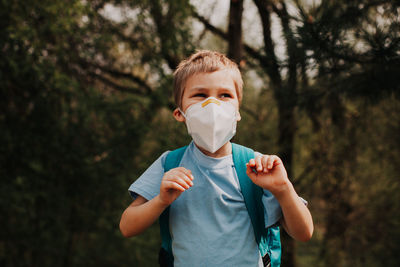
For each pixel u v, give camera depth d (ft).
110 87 19.90
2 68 14.83
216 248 3.79
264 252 4.08
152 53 18.35
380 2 7.61
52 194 18.20
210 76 4.09
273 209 3.94
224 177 4.10
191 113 4.02
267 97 18.03
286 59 8.95
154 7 17.46
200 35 19.63
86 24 16.48
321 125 18.83
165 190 3.63
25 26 14.08
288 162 20.38
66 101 16.60
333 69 8.39
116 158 18.02
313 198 22.21
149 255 21.40
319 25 7.54
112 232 20.75
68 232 21.17
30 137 16.74
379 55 7.53
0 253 19.76
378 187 22.38
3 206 17.04
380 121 18.89
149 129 17.93
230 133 4.14
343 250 22.48
